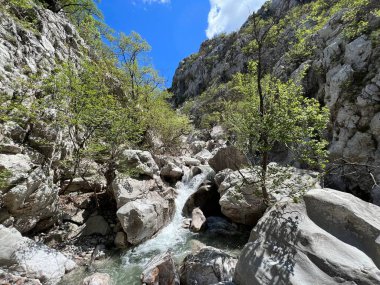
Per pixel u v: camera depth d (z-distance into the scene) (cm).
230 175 1391
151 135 2356
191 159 2291
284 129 845
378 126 1219
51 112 1234
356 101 1343
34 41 1523
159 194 1392
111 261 983
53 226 1162
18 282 727
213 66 7812
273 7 4853
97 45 2777
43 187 1048
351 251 604
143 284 752
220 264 764
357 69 1440
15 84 1143
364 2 1561
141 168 1430
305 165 1541
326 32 1950
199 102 5541
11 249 828
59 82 1152
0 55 1174
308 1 4097
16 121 1080
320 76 1766
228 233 1213
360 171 1247
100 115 1265
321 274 565
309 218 728
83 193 1418
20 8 1655
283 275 577
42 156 1148
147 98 2483
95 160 1625
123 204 1215
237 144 1027
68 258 948
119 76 2589
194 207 1459
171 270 772
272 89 947
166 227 1300
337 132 1418
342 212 686
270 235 708
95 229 1180
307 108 855
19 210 960
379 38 1413
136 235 1096
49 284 805
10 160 961
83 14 3039
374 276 533
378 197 1159
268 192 1015
